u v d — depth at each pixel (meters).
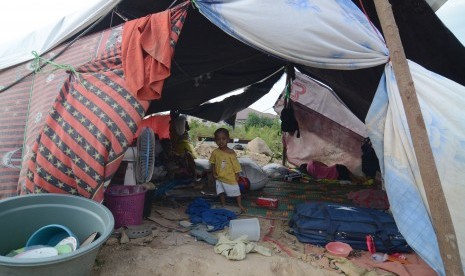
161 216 3.91
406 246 3.15
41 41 3.85
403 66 2.22
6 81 3.64
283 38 2.69
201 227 3.60
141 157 3.58
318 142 7.27
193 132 13.82
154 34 2.83
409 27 3.58
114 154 2.73
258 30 2.69
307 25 2.64
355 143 6.87
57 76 3.23
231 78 6.68
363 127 6.87
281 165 7.50
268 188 5.82
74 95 2.88
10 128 3.20
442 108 2.58
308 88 7.35
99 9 3.54
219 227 3.60
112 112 2.76
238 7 2.69
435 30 3.48
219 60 5.24
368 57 2.71
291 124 7.52
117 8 3.90
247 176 5.46
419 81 2.68
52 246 2.48
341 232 3.24
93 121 2.75
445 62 3.88
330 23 2.66
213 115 8.45
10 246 2.44
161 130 7.48
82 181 2.73
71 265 1.96
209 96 7.36
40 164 2.75
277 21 2.66
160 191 4.95
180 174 5.88
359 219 3.32
